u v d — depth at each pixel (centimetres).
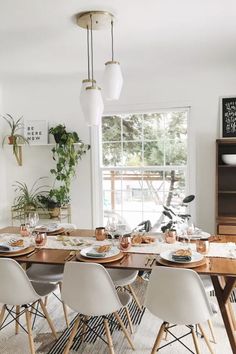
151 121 405
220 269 189
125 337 240
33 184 436
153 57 324
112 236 262
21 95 427
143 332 248
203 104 375
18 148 432
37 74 382
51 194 403
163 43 284
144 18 232
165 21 238
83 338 238
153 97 391
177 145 397
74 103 413
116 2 208
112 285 191
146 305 189
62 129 400
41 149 431
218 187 370
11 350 228
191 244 242
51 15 226
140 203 415
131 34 262
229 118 366
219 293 206
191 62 342
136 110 398
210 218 380
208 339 224
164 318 184
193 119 379
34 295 211
